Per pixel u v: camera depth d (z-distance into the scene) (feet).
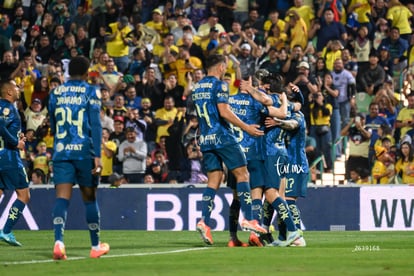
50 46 186.29
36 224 135.74
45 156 150.51
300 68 156.15
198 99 86.07
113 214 135.03
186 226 133.28
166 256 75.31
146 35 180.04
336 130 155.43
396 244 95.71
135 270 63.93
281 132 87.71
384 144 146.10
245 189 85.66
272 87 88.69
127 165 146.82
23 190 97.09
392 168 145.18
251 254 76.79
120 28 180.24
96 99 73.56
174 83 162.09
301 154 91.86
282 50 164.76
